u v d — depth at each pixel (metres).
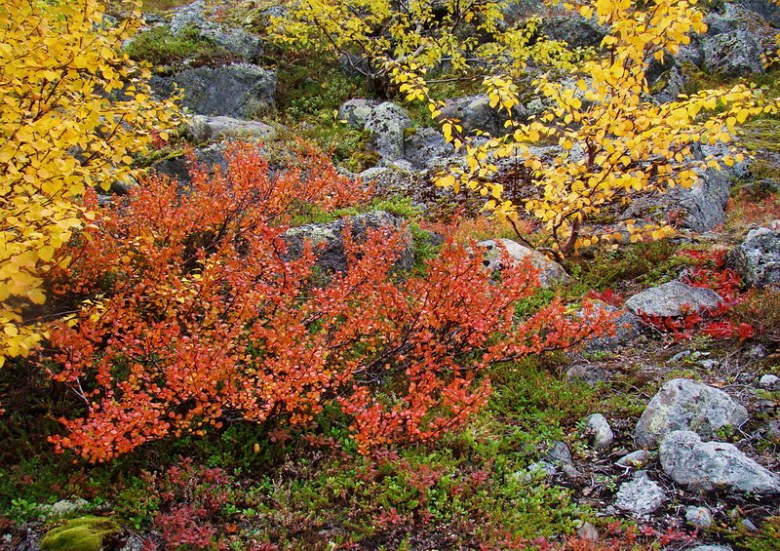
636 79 7.27
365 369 6.09
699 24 6.56
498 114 16.77
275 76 17.25
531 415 5.86
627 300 7.80
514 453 5.33
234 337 5.46
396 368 6.29
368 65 18.72
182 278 6.12
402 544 4.36
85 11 5.12
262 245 6.20
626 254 9.12
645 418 5.52
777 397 5.58
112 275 6.80
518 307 7.87
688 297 7.51
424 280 6.91
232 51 17.30
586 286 8.52
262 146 12.43
